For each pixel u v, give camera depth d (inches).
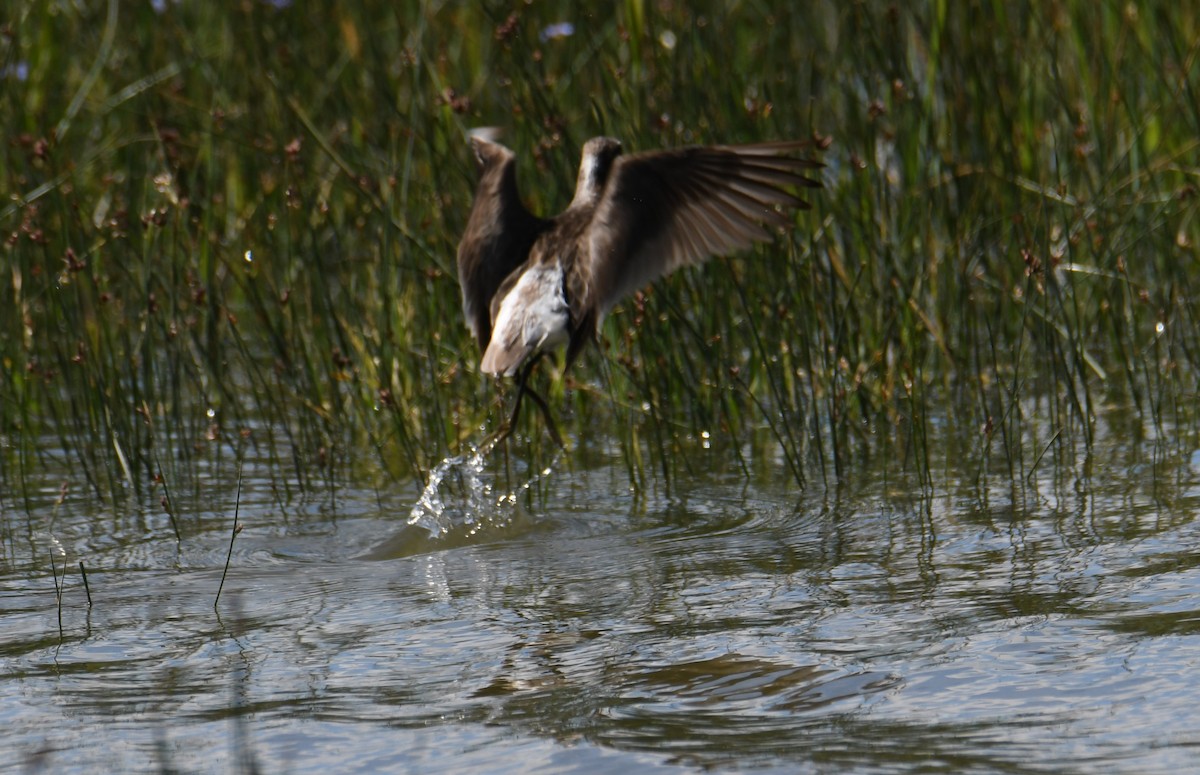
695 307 480.1
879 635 271.7
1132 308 462.6
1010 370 489.7
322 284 464.1
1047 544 324.8
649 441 425.4
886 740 223.3
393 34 653.9
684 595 305.7
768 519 367.9
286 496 413.1
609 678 257.1
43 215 533.6
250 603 313.9
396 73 619.5
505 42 481.7
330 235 589.0
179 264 520.4
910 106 539.5
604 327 465.1
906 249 511.5
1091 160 559.2
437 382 450.9
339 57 639.1
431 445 452.8
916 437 410.6
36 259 528.4
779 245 467.5
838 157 555.5
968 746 219.3
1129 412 442.6
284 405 457.1
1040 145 542.0
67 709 253.1
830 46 625.6
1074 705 232.7
